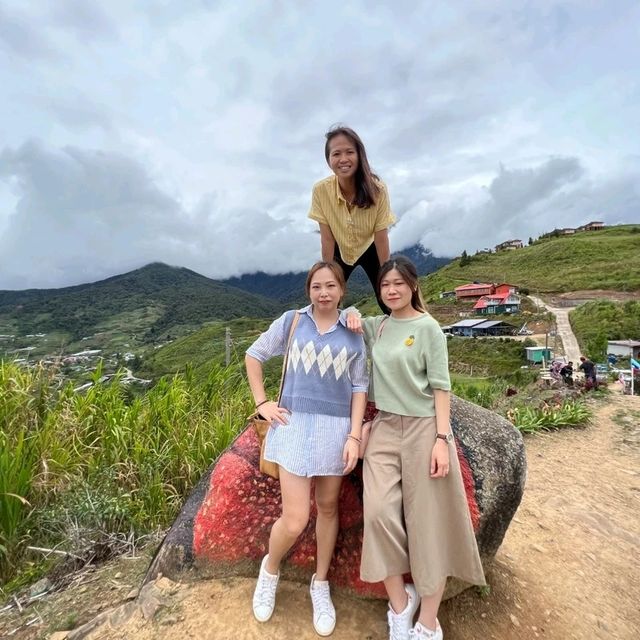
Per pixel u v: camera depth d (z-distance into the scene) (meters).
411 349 2.21
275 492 2.60
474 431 2.72
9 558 3.11
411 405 2.19
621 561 3.57
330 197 3.04
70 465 3.93
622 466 5.98
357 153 2.80
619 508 4.67
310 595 2.37
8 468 3.29
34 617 2.54
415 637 2.08
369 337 2.42
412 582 2.28
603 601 3.00
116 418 4.42
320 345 2.22
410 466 2.16
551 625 2.61
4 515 3.17
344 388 2.23
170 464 4.20
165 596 2.40
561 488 5.05
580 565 3.37
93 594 2.70
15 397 4.21
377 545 2.09
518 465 2.67
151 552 3.14
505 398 10.41
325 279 2.23
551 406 8.74
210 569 2.50
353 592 2.41
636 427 7.62
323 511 2.22
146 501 3.75
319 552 2.27
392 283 2.28
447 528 2.18
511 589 2.80
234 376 6.04
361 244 3.10
